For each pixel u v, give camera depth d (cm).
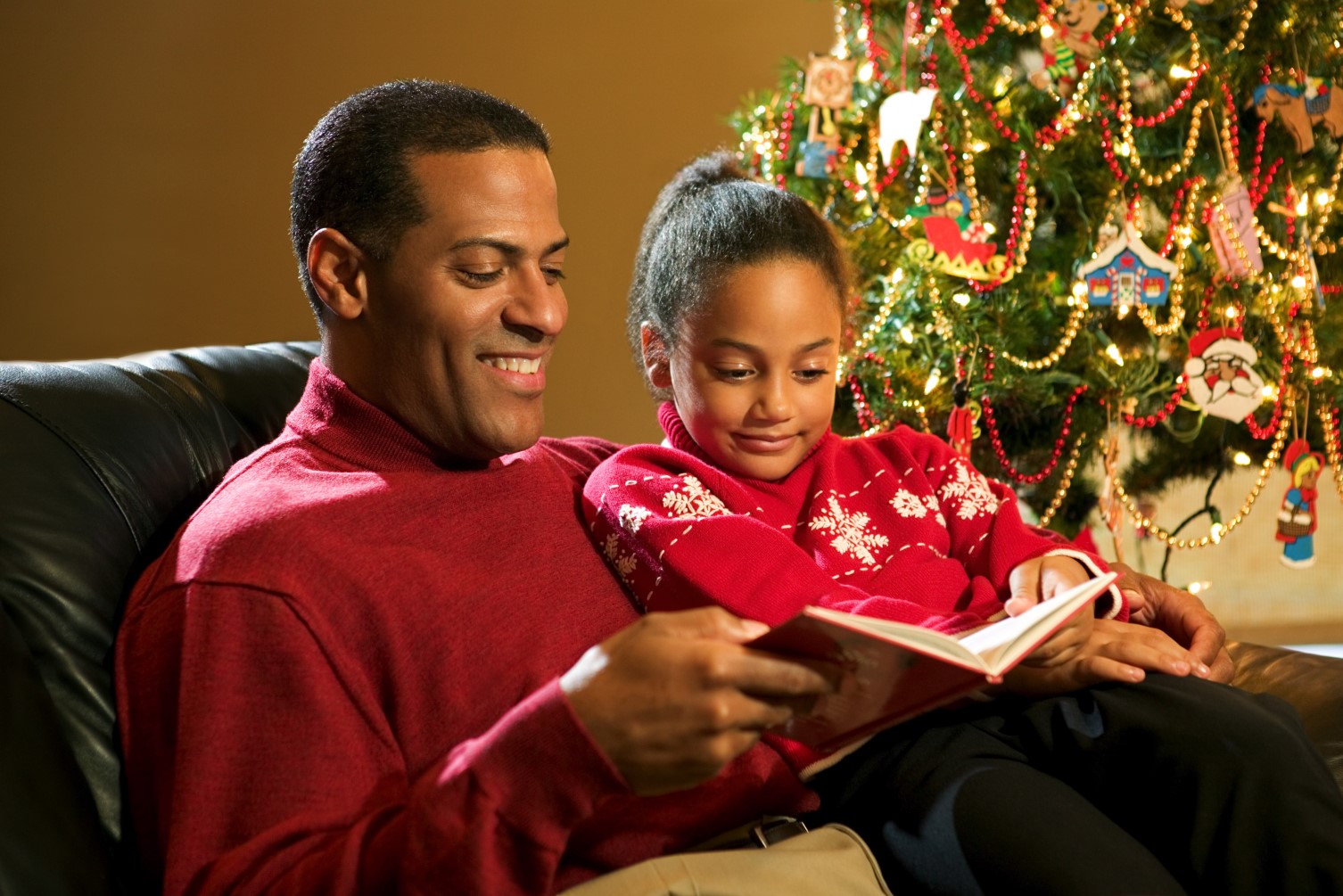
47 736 90
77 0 345
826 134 219
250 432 136
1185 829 100
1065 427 234
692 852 101
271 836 85
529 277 108
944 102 219
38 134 347
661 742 79
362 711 94
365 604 96
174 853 86
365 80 353
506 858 81
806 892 94
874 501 126
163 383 130
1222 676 121
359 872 82
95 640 105
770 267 120
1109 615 117
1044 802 100
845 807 114
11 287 349
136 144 349
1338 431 253
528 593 106
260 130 352
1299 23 224
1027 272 228
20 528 105
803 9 369
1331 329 238
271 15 349
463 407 108
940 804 104
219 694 90
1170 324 225
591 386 370
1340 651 310
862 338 221
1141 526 249
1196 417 246
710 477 121
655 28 363
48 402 116
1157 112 228
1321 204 228
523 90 360
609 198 366
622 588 115
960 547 127
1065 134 221
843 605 108
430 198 105
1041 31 217
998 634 94
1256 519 343
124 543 113
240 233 354
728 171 148
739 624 84
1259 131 225
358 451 109
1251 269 221
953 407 226
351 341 111
